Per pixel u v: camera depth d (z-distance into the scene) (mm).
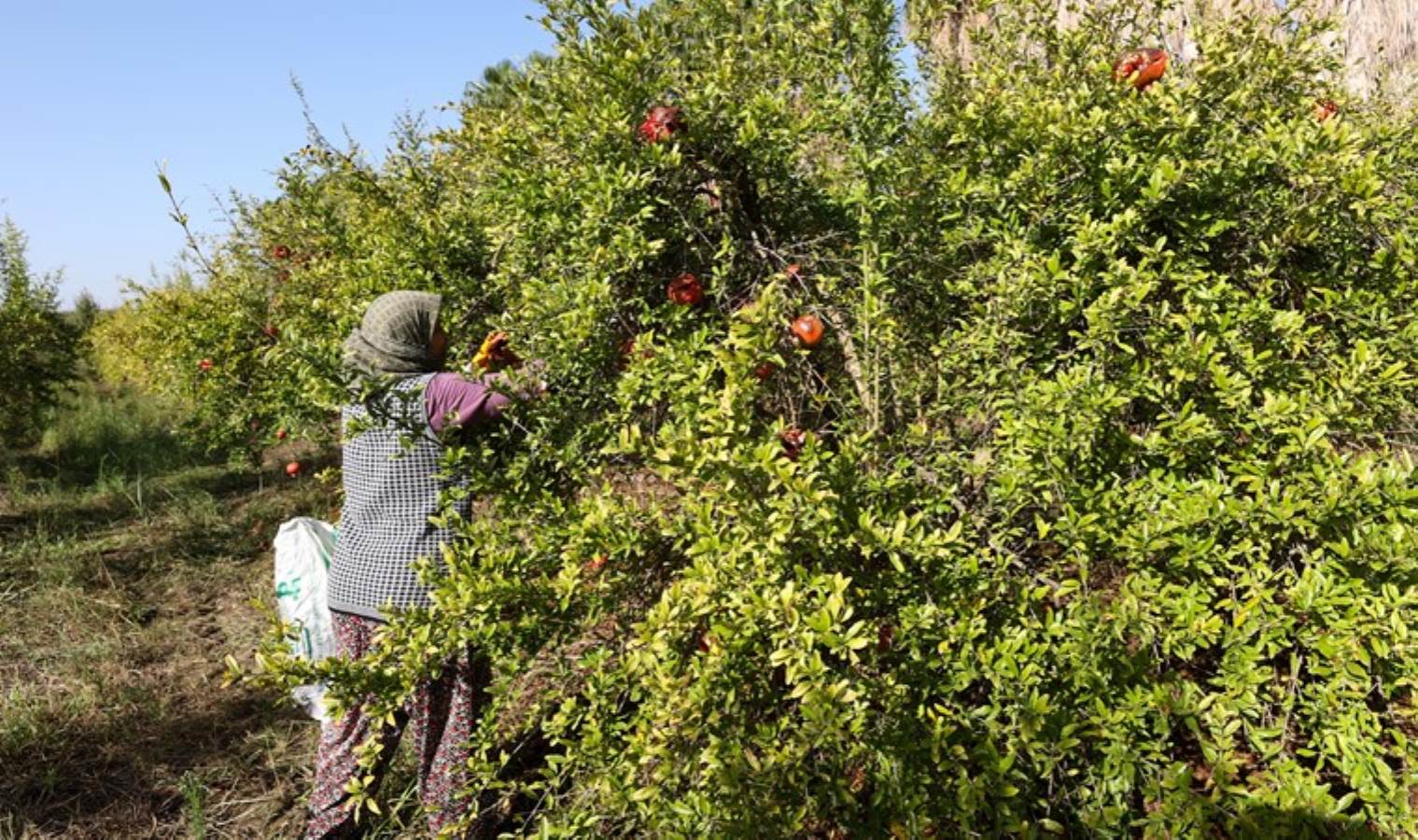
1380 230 2295
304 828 2721
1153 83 2416
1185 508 1790
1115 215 2145
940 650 1795
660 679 1799
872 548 1773
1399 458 2182
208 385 5777
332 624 2691
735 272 2443
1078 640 1773
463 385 2355
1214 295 1992
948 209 2449
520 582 2033
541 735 2795
